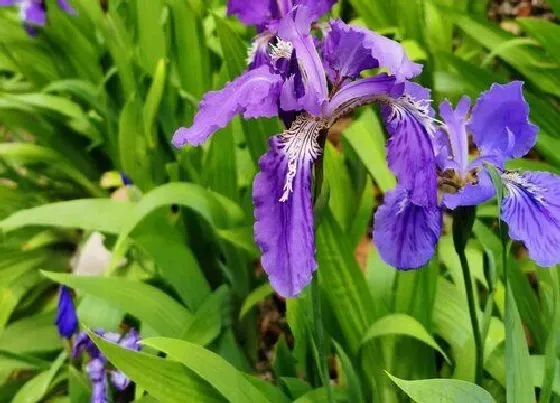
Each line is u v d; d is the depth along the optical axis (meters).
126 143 0.35
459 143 0.20
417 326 0.23
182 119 0.37
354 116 0.38
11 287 0.35
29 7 0.41
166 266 0.29
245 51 0.29
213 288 0.34
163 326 0.27
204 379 0.22
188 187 0.29
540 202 0.20
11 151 0.38
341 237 0.25
